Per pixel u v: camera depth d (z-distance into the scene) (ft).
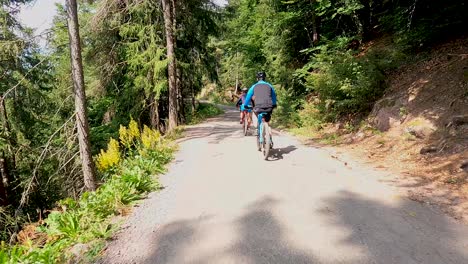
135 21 58.85
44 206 50.52
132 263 11.78
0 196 44.55
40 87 52.65
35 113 51.39
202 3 62.95
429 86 26.58
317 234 12.93
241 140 35.35
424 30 31.81
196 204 16.90
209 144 34.42
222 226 14.15
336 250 11.70
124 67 62.85
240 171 22.31
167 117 68.23
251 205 16.22
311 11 46.88
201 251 12.21
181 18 61.62
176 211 16.19
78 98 29.60
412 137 23.95
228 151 29.71
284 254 11.62
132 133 30.07
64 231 14.39
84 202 17.72
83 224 14.93
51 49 31.55
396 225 13.25
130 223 15.21
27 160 49.85
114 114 64.69
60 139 33.40
